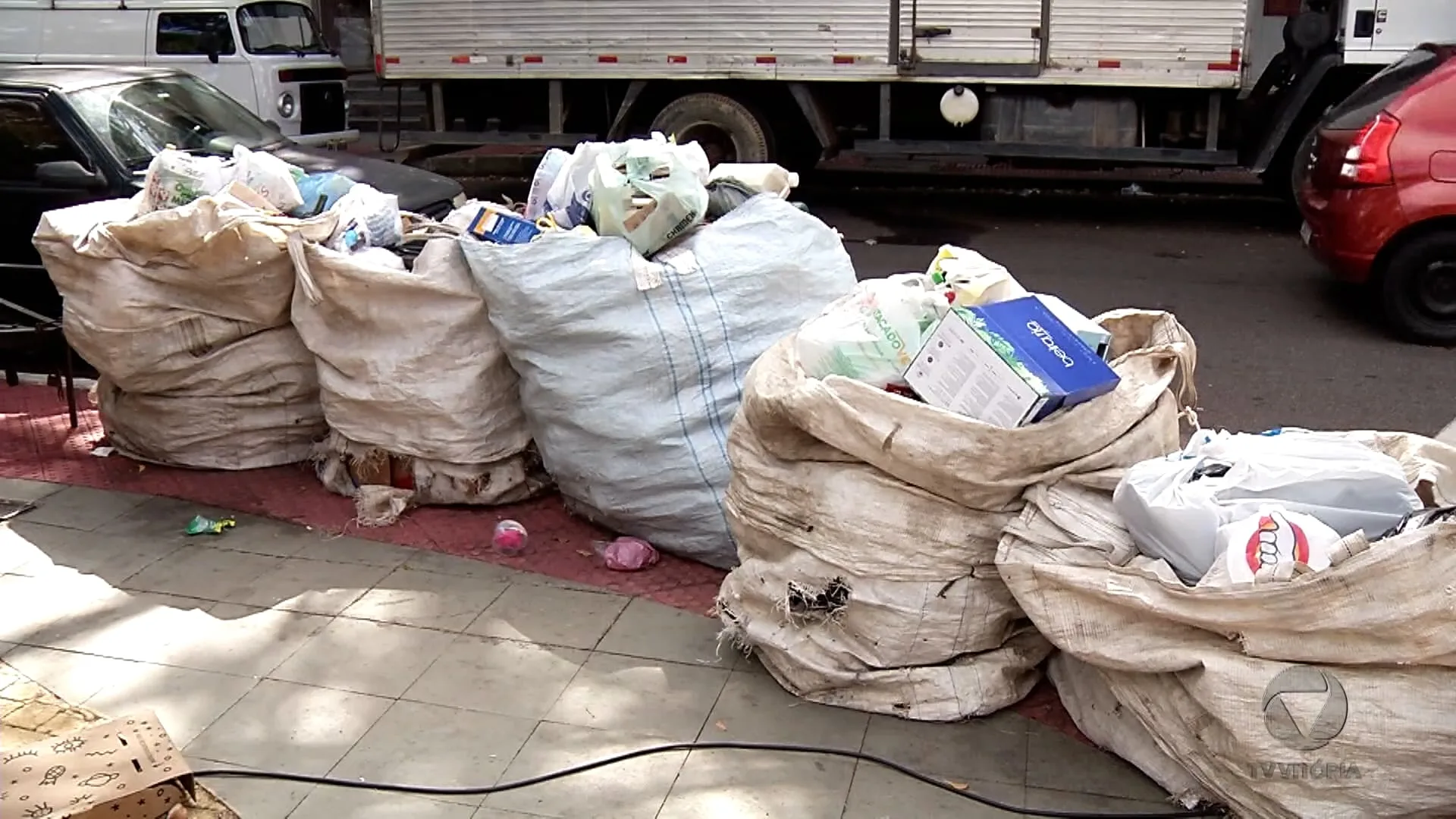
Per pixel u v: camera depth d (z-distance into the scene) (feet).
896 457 10.77
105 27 36.19
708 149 35.99
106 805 9.21
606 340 14.07
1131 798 10.44
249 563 14.58
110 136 23.06
